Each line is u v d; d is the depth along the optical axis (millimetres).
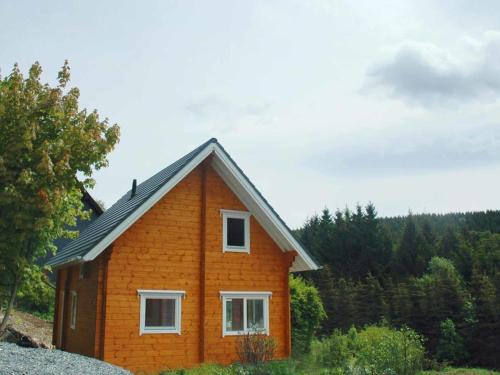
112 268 15523
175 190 17125
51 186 14094
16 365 9883
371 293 40812
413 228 56656
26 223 13469
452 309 30516
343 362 16094
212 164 18031
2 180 13570
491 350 27797
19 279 14281
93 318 15445
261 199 17812
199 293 16891
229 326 17156
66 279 20234
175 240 16797
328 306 41312
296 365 15641
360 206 59469
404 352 15461
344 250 57938
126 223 15141
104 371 11016
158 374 15031
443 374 18531
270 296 18188
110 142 15375
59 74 15719
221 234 17672
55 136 15000
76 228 34312
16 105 14344
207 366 15242
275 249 18750
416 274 52688
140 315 15672
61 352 12781
